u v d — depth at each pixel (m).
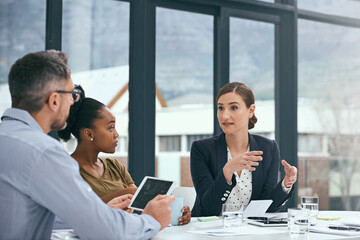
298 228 1.60
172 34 3.88
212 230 1.76
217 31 4.00
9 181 1.29
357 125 4.43
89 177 2.11
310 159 4.28
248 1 4.05
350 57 4.45
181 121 3.88
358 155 4.41
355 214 2.39
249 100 2.39
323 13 4.39
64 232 1.61
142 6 3.72
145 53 3.73
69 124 2.11
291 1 4.27
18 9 3.33
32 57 1.40
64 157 1.32
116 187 2.15
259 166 2.41
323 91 4.36
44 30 3.41
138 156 3.69
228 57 4.03
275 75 4.25
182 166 3.88
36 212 1.32
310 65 4.34
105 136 2.12
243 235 1.66
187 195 2.55
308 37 4.35
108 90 3.63
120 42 3.68
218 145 2.44
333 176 4.34
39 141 1.31
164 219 1.51
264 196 2.41
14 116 1.38
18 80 1.39
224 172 2.09
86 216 1.31
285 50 4.27
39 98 1.39
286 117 4.24
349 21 4.45
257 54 4.18
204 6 3.97
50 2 3.37
